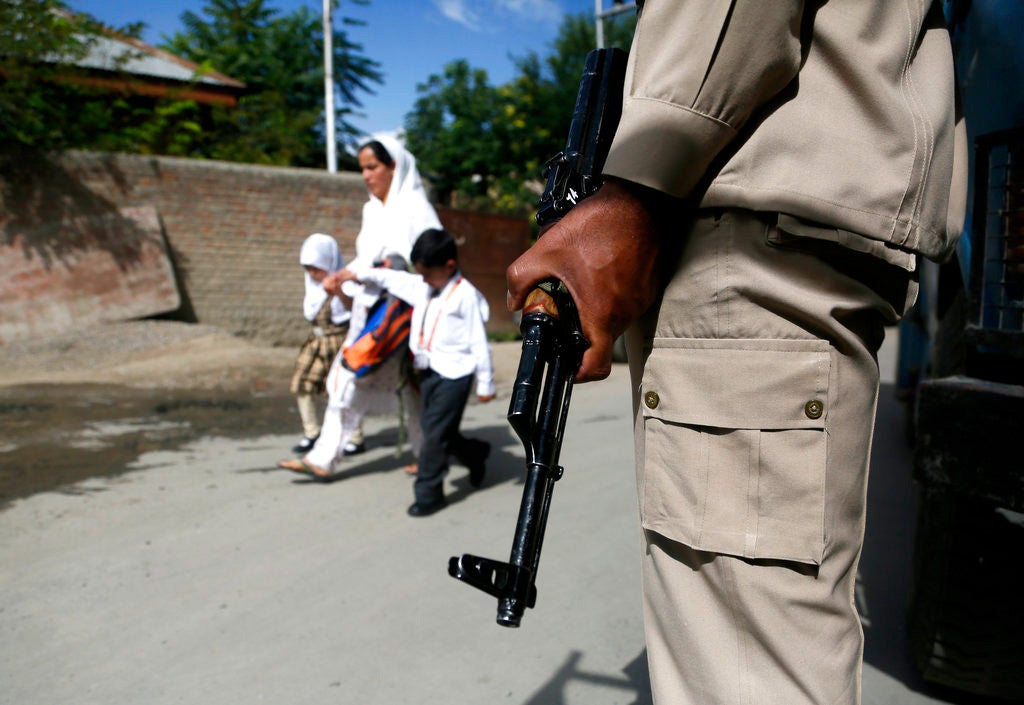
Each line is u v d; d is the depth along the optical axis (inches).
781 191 44.5
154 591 115.6
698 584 47.5
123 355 332.5
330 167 555.2
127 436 211.5
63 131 379.6
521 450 207.8
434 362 154.0
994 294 75.2
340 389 167.9
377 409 174.6
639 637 102.3
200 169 382.0
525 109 967.0
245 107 582.6
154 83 549.3
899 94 46.1
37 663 95.1
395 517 151.4
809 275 45.2
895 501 160.4
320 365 196.7
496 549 134.1
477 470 173.0
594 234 46.3
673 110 44.3
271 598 113.9
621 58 56.5
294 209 400.8
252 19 820.6
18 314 344.2
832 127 45.5
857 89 45.6
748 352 45.7
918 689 86.4
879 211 44.8
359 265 165.2
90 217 358.9
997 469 69.1
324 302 193.8
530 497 46.1
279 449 203.3
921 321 202.7
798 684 44.3
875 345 48.7
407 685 90.7
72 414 236.1
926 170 45.8
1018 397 67.6
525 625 105.8
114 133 420.5
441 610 110.3
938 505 81.2
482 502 163.0
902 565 124.4
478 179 1023.0
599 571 124.1
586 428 233.0
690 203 47.4
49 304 350.0
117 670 93.7
